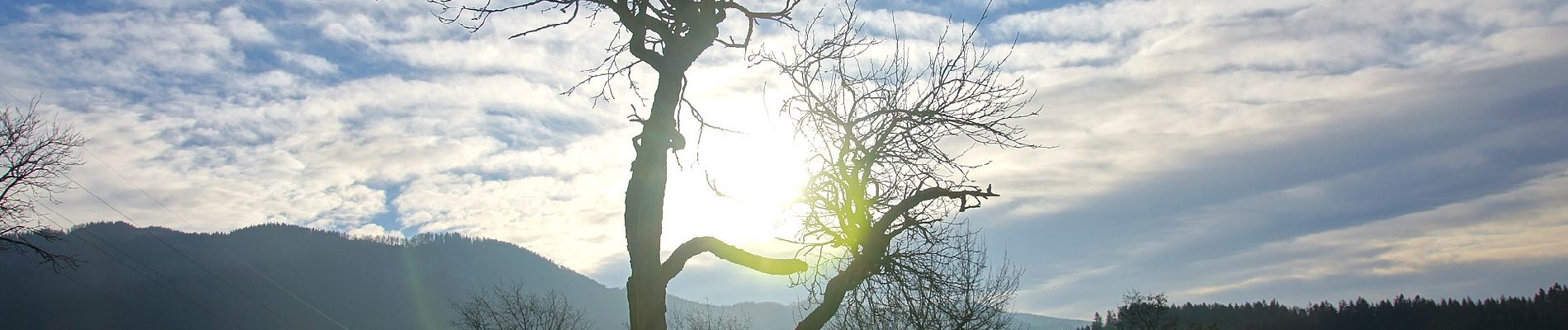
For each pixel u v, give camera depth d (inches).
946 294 416.2
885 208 383.2
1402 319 5467.5
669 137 372.5
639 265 357.4
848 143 379.6
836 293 365.1
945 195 361.4
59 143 1115.3
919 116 379.9
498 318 1501.0
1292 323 5610.2
